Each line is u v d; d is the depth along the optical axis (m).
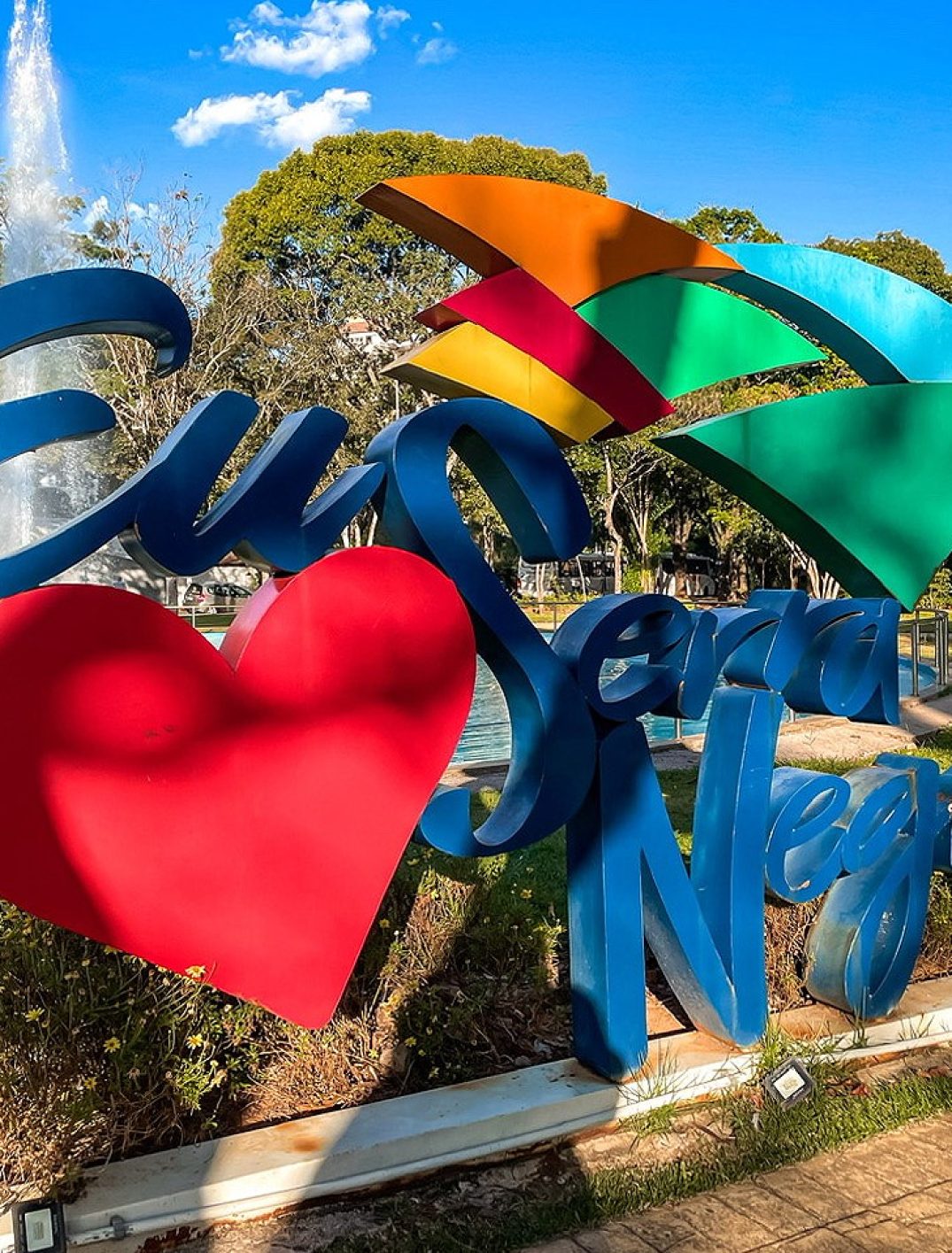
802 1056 4.21
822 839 4.48
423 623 3.29
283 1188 3.32
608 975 3.88
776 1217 3.41
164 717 2.93
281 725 3.10
